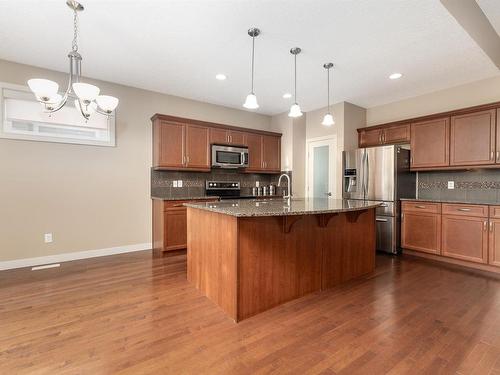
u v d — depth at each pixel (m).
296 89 4.03
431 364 1.53
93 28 2.47
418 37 2.58
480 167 3.38
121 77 3.67
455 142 3.59
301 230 2.47
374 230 3.24
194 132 4.33
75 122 3.59
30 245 3.31
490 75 3.46
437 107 4.03
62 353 1.62
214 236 2.32
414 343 1.73
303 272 2.48
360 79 3.63
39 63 3.25
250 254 2.11
